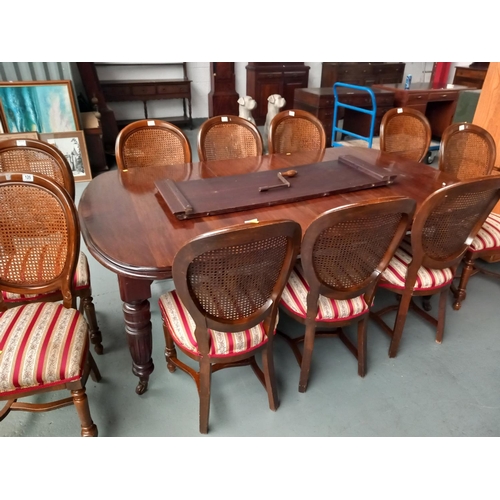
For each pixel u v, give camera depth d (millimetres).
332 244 1253
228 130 2438
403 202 1196
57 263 1401
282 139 2549
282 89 5812
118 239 1342
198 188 1748
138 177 1951
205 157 2395
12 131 3613
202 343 1252
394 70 6316
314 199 1688
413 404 1609
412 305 2082
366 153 2438
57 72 3648
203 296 1145
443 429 1506
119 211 1558
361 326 1602
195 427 1500
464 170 2402
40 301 1563
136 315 1402
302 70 5789
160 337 1939
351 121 4855
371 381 1714
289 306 1516
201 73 5840
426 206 1371
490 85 2441
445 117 4922
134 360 1535
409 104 4402
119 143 2152
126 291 1305
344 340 1885
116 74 5340
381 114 4512
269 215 1530
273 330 1376
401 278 1676
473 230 1639
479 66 5988
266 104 5820
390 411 1577
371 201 1153
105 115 4578
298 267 1668
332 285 1395
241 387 1685
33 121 3639
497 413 1576
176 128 2277
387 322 2072
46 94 3582
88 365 1422
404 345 1918
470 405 1608
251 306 1253
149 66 5461
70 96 3656
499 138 2445
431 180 1935
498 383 1715
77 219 1352
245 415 1555
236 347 1309
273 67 5621
